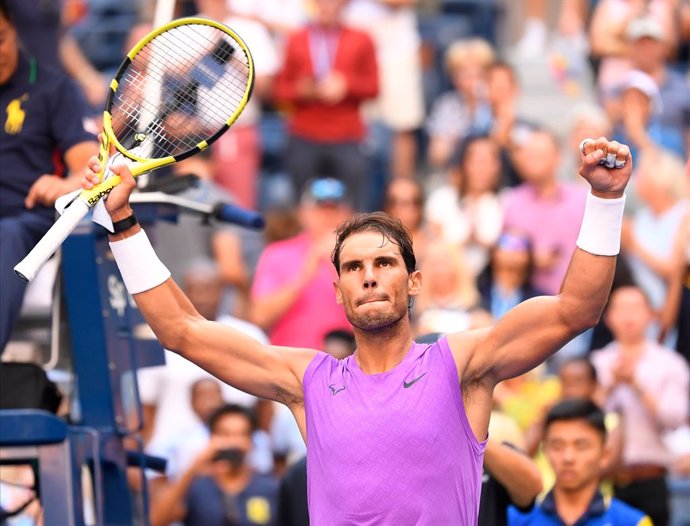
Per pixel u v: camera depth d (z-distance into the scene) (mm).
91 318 12953
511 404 19922
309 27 27844
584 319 10453
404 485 10281
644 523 14961
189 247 23531
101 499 12711
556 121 30391
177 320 10977
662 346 21625
